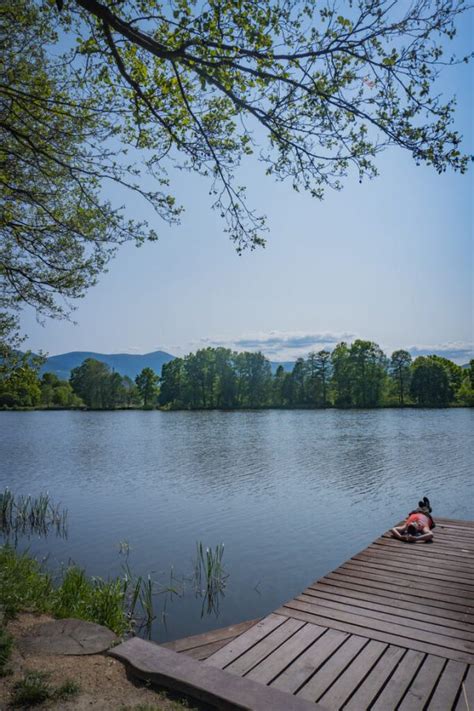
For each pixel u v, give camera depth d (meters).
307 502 18.61
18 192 7.95
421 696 4.13
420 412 78.88
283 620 5.80
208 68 5.25
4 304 9.16
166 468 27.39
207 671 4.10
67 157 7.37
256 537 13.98
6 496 17.42
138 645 4.64
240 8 4.93
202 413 92.31
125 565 11.66
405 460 28.69
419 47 4.77
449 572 7.54
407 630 5.45
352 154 5.42
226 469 26.77
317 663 4.73
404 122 5.01
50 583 7.87
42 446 40.09
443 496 19.31
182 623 8.45
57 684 3.94
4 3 6.32
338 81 5.20
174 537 14.09
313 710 3.55
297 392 103.19
